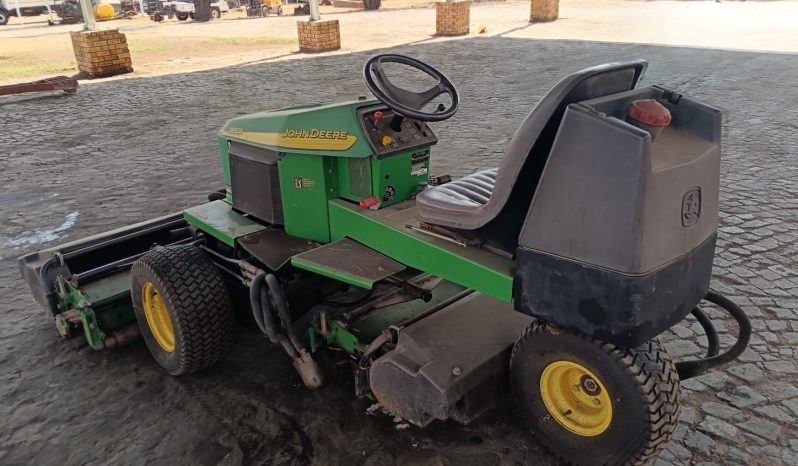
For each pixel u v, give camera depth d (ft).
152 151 25.03
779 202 17.79
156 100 34.27
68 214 18.61
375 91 8.79
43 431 9.53
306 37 50.75
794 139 23.99
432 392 7.50
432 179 10.75
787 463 8.39
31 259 11.85
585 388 7.38
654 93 7.61
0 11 87.30
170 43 58.23
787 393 9.77
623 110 7.04
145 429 9.50
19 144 26.53
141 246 12.98
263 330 9.48
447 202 7.98
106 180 21.63
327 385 10.36
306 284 10.05
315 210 9.81
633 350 6.78
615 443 7.10
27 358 11.48
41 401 10.25
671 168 6.29
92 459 8.91
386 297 9.63
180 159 23.86
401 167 9.48
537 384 7.71
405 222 8.75
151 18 91.25
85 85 39.11
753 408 9.45
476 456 8.67
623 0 90.89
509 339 8.32
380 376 8.25
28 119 30.89
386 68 41.47
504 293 7.32
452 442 8.95
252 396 10.19
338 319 9.47
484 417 9.43
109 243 12.16
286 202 10.09
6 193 20.58
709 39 50.83
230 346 10.45
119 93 36.29
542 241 6.74
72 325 11.41
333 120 9.27
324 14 87.86
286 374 10.77
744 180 19.67
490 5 88.12
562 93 6.44
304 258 8.82
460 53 47.03
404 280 9.21
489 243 7.75
